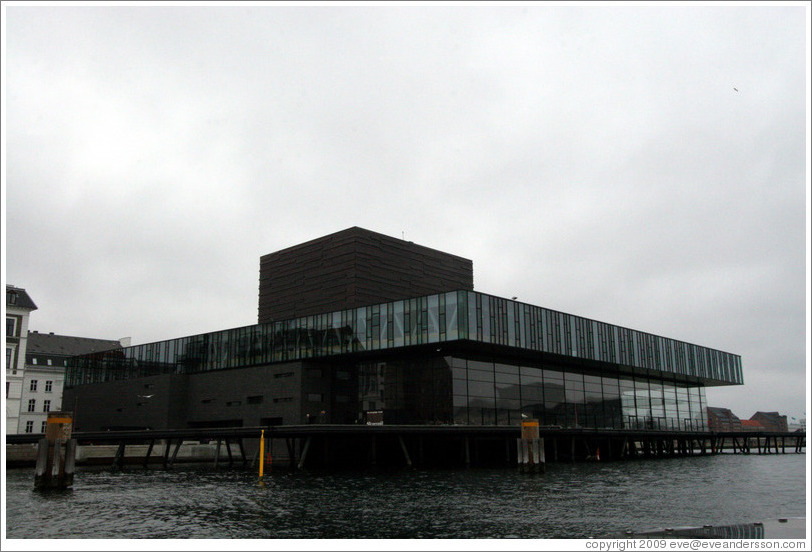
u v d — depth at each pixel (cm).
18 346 9269
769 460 8275
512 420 7681
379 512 3117
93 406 10544
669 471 5916
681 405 10744
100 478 5016
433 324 6944
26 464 6209
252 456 7894
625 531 2614
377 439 6975
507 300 7344
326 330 7825
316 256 10269
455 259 11162
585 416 8738
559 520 2898
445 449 7062
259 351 8469
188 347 9400
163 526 2788
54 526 2803
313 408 7644
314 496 3716
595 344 8494
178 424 9038
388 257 10088
